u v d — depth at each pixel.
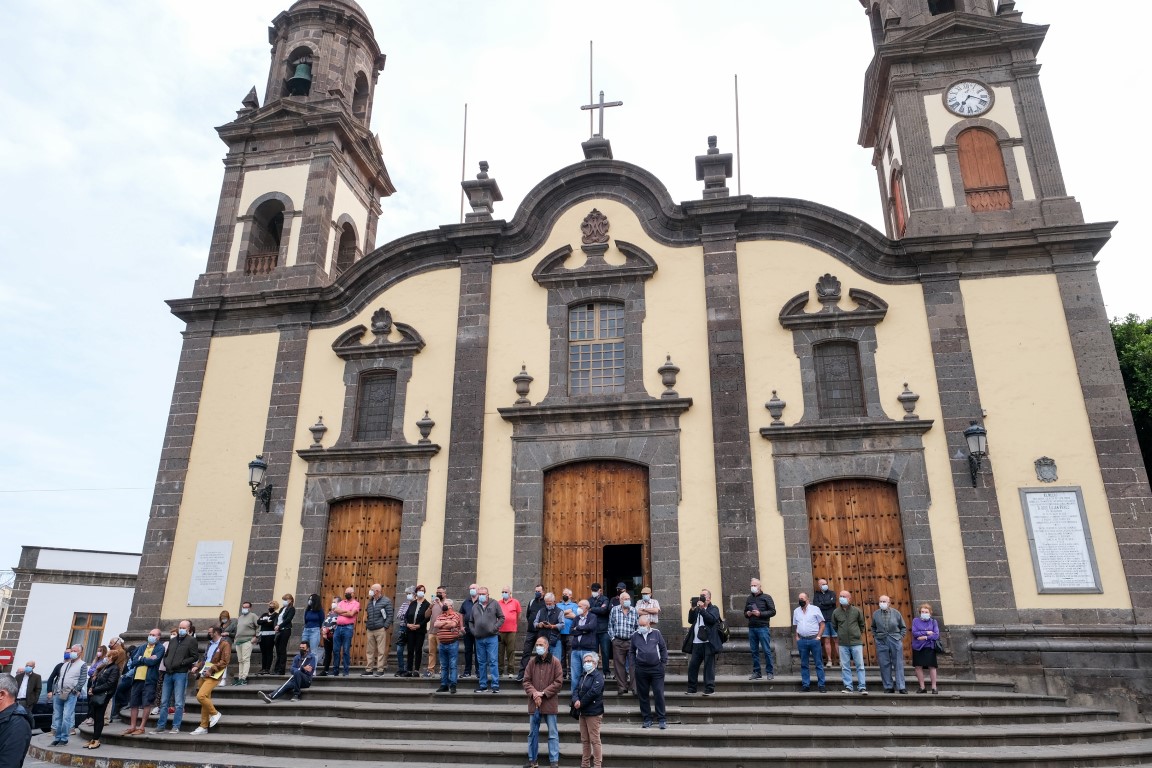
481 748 11.23
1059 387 16.05
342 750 11.41
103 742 13.17
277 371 19.53
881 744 11.22
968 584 15.16
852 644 13.51
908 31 19.33
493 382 18.33
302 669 14.18
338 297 19.89
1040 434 15.80
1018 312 16.69
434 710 12.77
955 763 10.42
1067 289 16.61
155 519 18.66
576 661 12.77
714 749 11.02
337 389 19.17
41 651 32.16
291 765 10.95
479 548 17.06
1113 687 14.12
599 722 10.34
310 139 22.16
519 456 17.56
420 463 18.00
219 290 20.84
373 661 15.48
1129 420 15.51
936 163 18.47
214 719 12.94
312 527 17.98
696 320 17.92
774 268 18.03
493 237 19.34
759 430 16.72
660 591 16.03
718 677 14.12
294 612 16.27
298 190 21.62
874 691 13.45
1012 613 14.84
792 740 11.22
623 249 18.80
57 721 13.66
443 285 19.52
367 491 18.03
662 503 16.66
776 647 15.27
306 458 18.50
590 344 18.50
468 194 20.08
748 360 17.41
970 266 17.22
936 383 16.56
